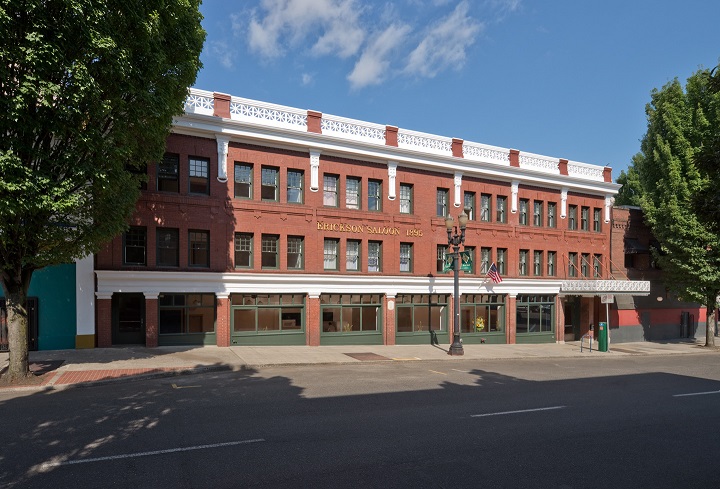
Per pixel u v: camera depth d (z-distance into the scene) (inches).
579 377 607.5
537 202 1111.0
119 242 708.0
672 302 1263.5
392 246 916.0
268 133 797.9
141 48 457.1
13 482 227.6
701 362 824.3
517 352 884.6
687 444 317.4
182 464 254.2
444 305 978.1
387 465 259.4
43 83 381.4
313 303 840.3
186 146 754.2
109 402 398.6
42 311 671.1
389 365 676.1
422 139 961.5
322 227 852.6
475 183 1015.6
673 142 1100.5
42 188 406.0
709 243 1016.2
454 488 231.3
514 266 1052.5
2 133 394.0
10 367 473.7
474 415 376.5
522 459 276.8
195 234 765.3
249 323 802.2
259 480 234.5
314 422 342.6
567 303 1156.5
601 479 250.2
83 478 233.5
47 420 338.6
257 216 799.7
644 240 1237.1
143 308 735.1
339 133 877.8
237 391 454.6
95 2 401.7
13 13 372.8
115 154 450.6
